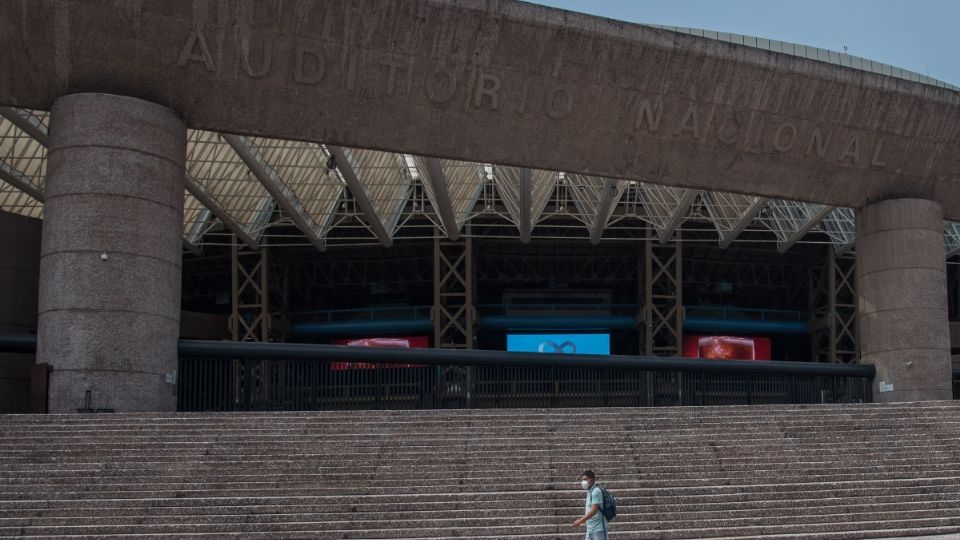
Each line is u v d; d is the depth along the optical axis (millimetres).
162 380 21672
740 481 16031
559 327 53469
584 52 24422
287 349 22922
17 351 24297
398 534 13703
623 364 24438
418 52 23469
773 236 50500
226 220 39781
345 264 54469
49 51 21344
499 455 16203
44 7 20688
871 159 29031
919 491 16219
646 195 42844
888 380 28953
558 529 13992
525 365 23875
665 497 15133
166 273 22031
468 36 23453
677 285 48406
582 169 27094
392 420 17531
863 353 30266
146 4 21094
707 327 52188
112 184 21328
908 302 29156
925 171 29719
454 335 49344
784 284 56500
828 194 29750
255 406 22766
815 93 26906
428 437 16859
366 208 37062
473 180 40594
